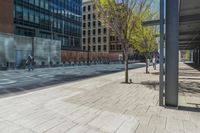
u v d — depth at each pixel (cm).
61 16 5550
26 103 757
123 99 840
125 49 1370
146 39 2162
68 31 5897
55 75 2020
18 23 4009
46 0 4900
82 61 5769
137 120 563
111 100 820
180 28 2252
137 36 2078
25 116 594
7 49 3103
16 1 3944
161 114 620
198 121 555
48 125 521
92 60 6462
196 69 2955
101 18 1362
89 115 609
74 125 523
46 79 1652
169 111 654
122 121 555
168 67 685
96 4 1333
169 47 677
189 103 766
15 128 500
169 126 516
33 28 4450
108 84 1316
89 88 1141
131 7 1313
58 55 4353
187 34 2755
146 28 2072
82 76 1922
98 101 799
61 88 1139
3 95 934
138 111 654
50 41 4106
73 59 5441
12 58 3194
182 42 4003
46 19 4916
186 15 1575
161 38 712
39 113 627
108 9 1308
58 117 588
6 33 3103
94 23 9769
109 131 484
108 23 1335
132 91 1038
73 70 2825
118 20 1320
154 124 531
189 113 630
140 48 2295
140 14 1402
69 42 5966
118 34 1352
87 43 10031
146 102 784
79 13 6475
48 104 742
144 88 1142
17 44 3344
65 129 495
